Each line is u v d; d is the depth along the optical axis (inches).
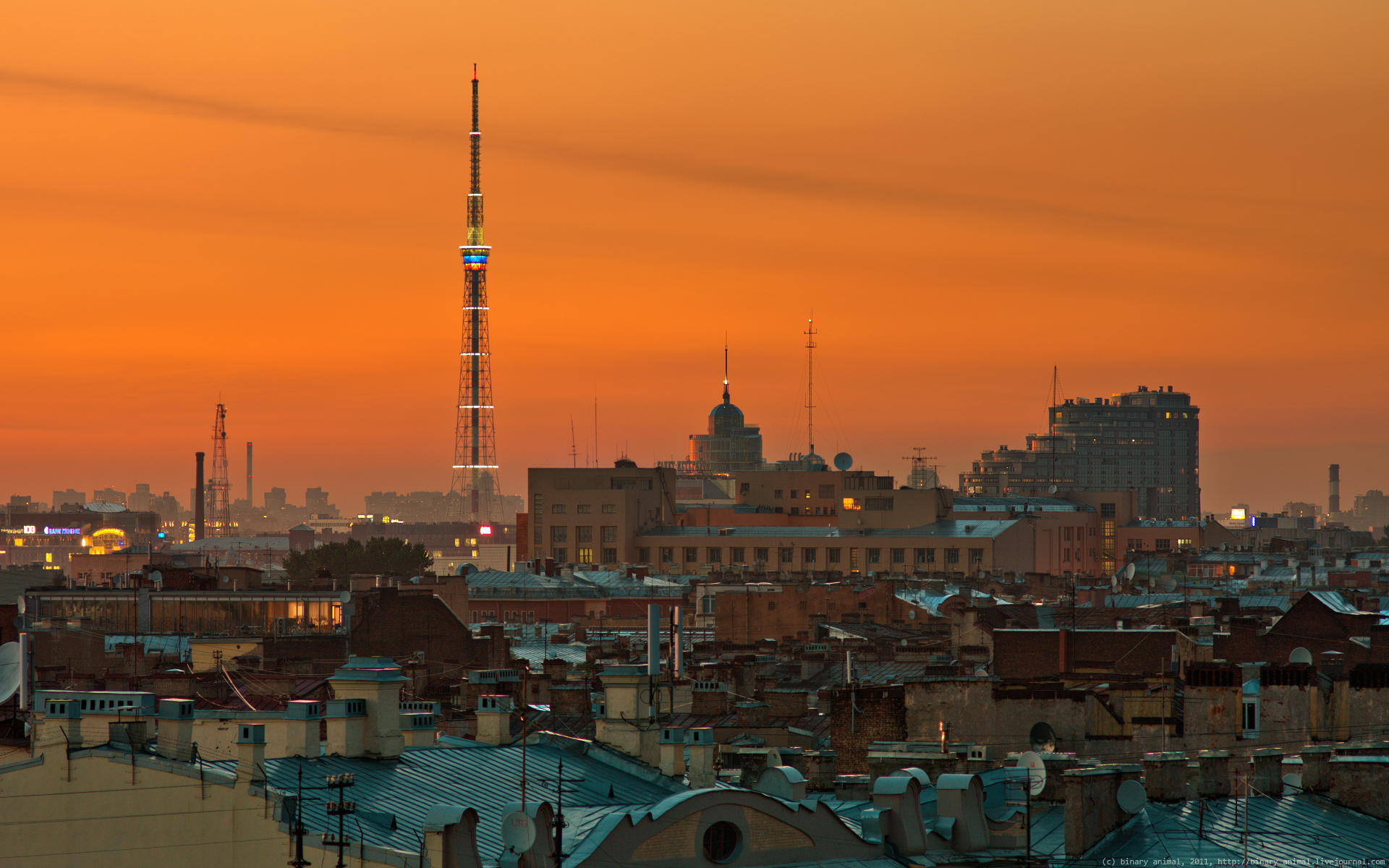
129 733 2404.0
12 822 2331.4
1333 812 2765.7
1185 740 3499.0
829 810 2428.6
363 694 2694.4
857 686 4146.2
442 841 2149.4
